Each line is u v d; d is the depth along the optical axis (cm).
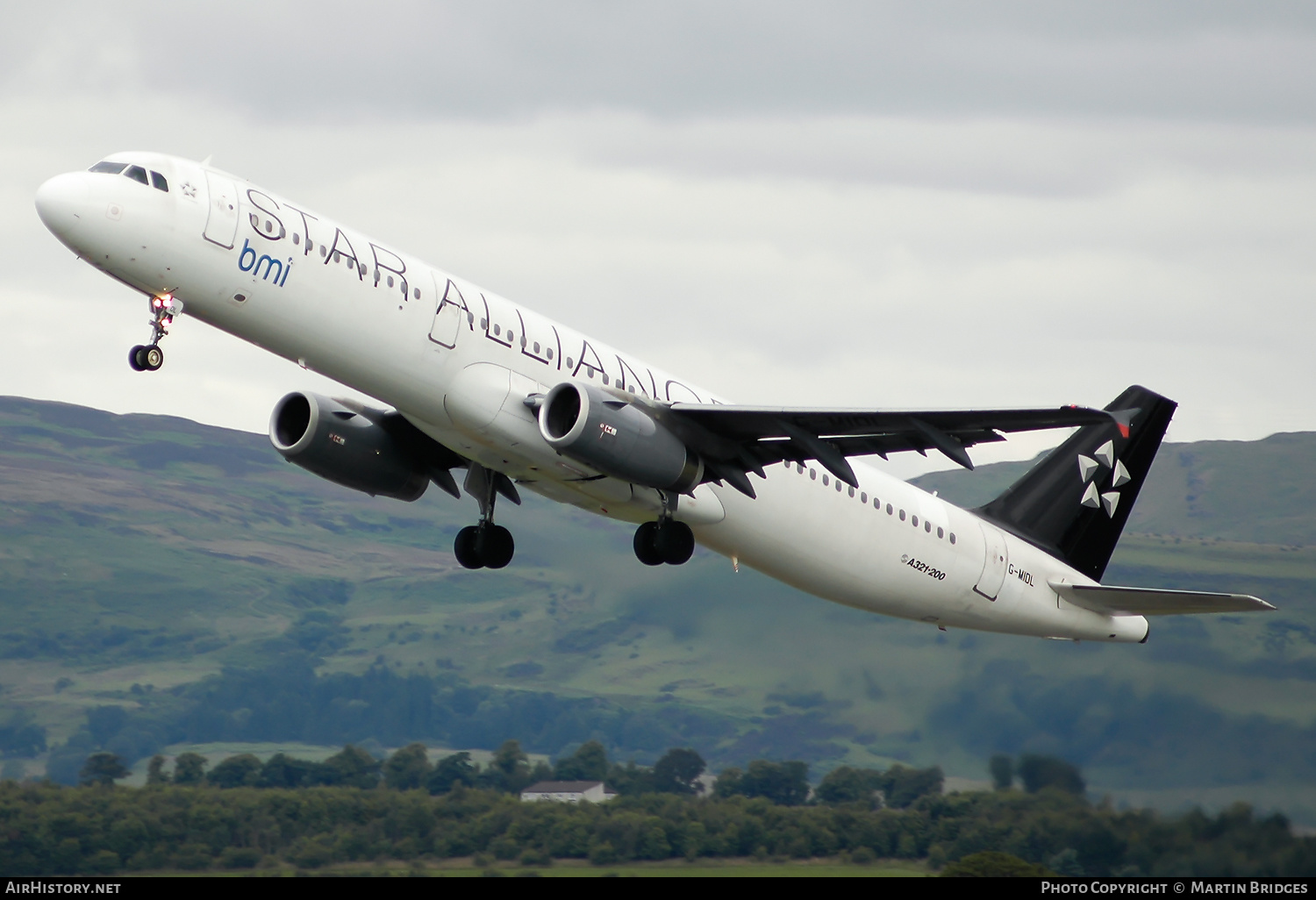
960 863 7681
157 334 6631
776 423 7150
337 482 8025
